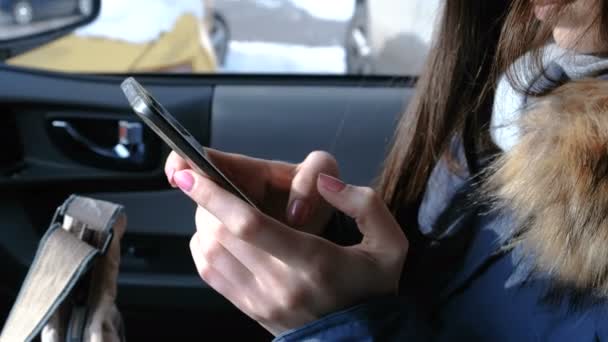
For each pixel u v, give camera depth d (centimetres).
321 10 183
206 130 159
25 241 158
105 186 160
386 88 160
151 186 159
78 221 95
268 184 89
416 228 96
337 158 156
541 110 72
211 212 67
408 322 72
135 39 180
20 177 158
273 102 159
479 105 90
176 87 161
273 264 70
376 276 72
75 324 89
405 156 98
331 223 91
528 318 77
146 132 157
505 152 78
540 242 70
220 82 163
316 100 159
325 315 72
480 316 82
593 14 74
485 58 91
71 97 158
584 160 66
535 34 77
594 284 68
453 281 86
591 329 71
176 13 186
